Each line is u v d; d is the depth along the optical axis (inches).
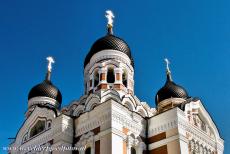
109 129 1075.9
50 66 1736.0
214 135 1317.7
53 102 1604.3
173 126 1144.8
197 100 1309.1
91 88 1391.5
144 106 1382.9
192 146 1176.8
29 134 1334.9
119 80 1378.0
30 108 1590.8
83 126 1172.5
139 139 1162.6
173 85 1561.3
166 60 1668.3
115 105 1123.9
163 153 1129.4
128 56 1494.8
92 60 1471.5
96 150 1088.8
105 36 1519.4
